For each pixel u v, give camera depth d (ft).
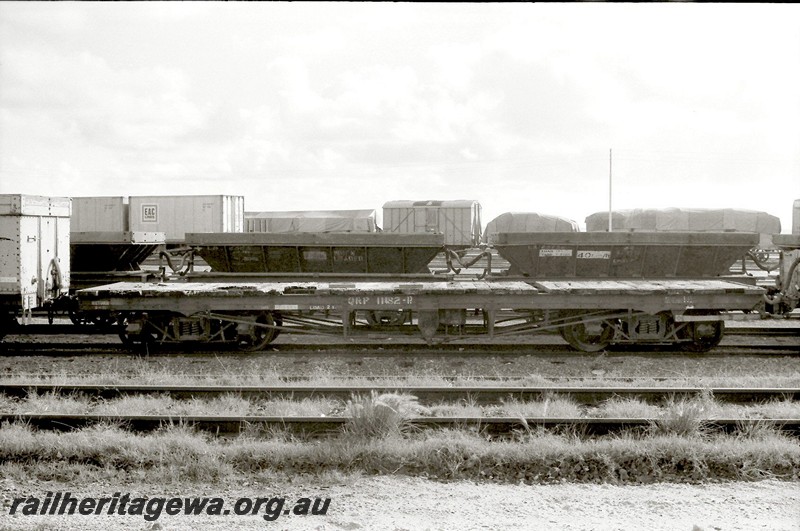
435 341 45.70
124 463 24.34
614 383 35.88
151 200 103.81
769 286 53.42
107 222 104.58
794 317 63.82
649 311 44.42
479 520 19.49
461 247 79.46
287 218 111.24
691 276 52.65
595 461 23.98
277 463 24.09
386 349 46.91
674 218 126.52
